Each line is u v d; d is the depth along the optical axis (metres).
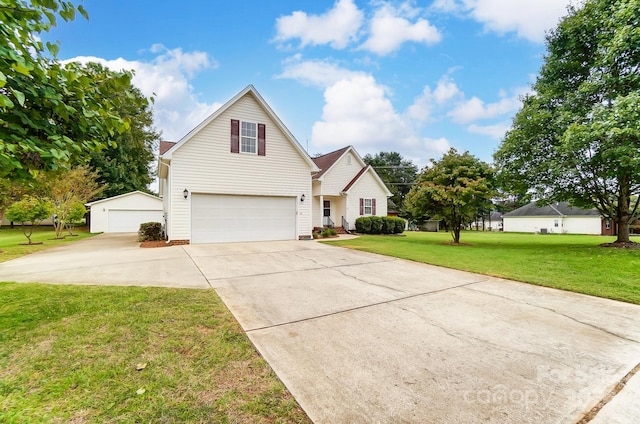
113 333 3.14
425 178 14.62
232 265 7.32
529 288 5.45
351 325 3.63
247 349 2.92
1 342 2.88
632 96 7.79
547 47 11.70
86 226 28.64
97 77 2.88
